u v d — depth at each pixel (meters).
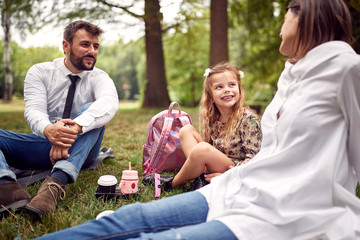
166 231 1.15
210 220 1.32
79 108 2.76
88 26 2.54
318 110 1.25
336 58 1.24
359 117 1.21
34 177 2.58
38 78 2.62
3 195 1.81
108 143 4.29
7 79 24.94
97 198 2.14
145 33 13.12
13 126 6.42
